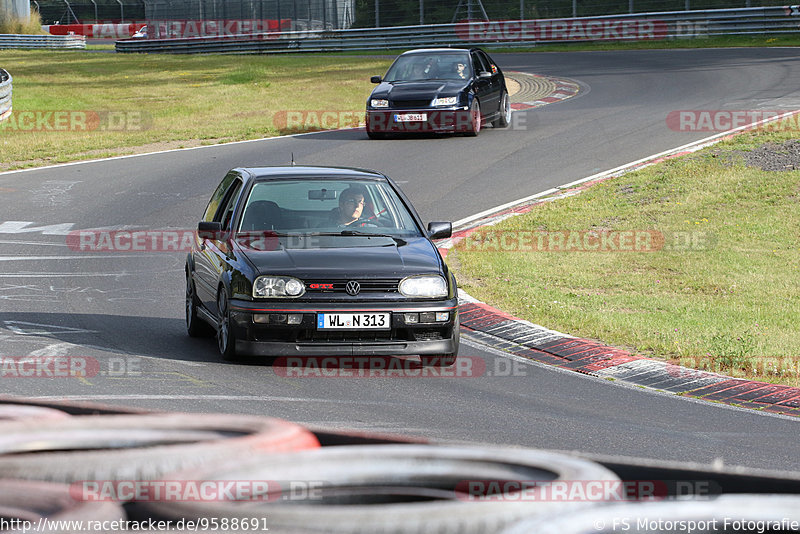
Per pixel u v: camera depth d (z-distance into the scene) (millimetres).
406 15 197375
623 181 64875
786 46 142375
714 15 156750
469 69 85125
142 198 63375
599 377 29344
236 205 32156
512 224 55719
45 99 118125
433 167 71750
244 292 28203
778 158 67562
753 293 42656
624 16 163250
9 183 68250
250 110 107812
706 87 105438
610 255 49469
